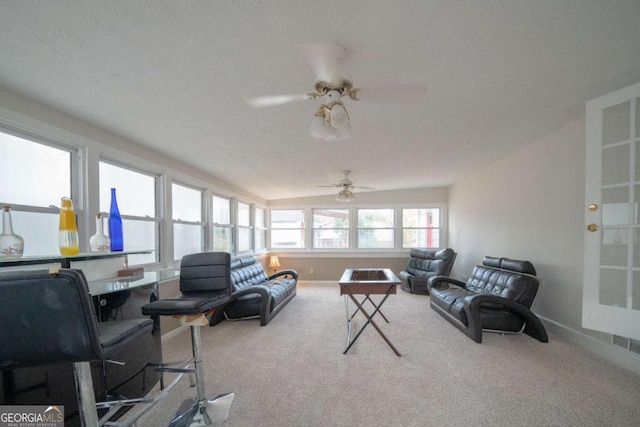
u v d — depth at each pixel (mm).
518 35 1513
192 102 2062
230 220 5258
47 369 1431
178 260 3662
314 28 1378
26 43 1355
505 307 3266
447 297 3848
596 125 2279
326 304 4938
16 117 1812
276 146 3172
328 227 7164
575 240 3053
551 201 3375
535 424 1794
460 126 2896
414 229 7031
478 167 4965
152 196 3250
